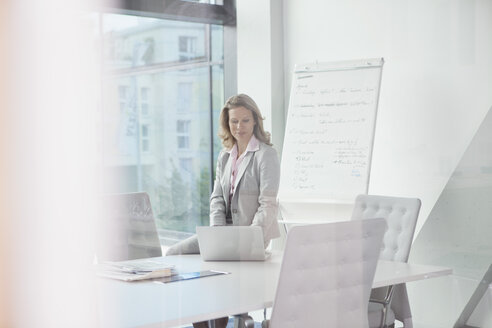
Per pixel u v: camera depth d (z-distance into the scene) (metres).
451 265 1.91
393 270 1.74
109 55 1.11
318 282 1.54
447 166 1.90
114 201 1.12
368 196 1.68
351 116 1.67
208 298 1.26
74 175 1.08
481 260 1.99
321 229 1.54
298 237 1.47
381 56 1.77
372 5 1.75
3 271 1.01
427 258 1.88
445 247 1.90
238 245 1.34
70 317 1.06
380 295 1.71
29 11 1.03
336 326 1.59
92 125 1.10
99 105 1.10
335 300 1.58
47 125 1.05
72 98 1.07
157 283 1.17
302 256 1.49
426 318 1.85
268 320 1.42
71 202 1.07
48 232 1.05
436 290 1.90
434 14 1.88
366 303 1.68
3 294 1.01
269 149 1.40
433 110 1.88
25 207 1.03
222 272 1.29
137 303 1.14
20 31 1.02
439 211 1.89
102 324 1.10
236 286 1.32
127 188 1.14
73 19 1.07
